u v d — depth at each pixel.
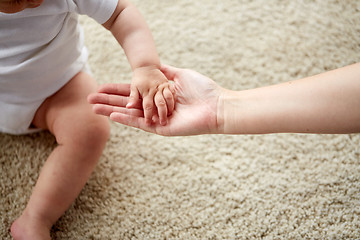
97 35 1.05
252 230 0.90
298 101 0.81
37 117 0.92
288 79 1.01
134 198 0.92
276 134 0.97
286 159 0.95
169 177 0.94
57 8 0.81
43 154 0.95
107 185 0.93
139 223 0.90
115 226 0.90
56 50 0.85
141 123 0.85
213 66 1.02
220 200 0.92
